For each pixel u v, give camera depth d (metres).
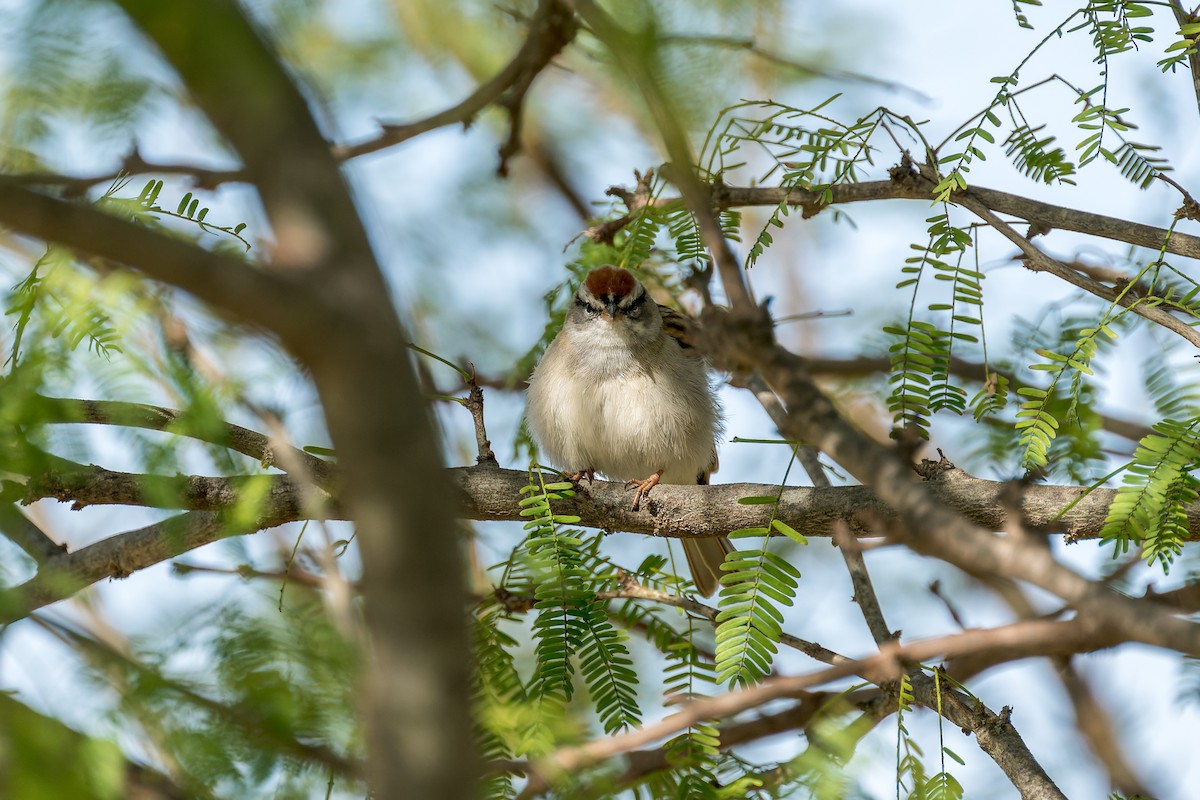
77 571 7.87
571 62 14.73
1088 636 3.92
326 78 11.38
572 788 6.01
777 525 7.11
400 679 3.72
